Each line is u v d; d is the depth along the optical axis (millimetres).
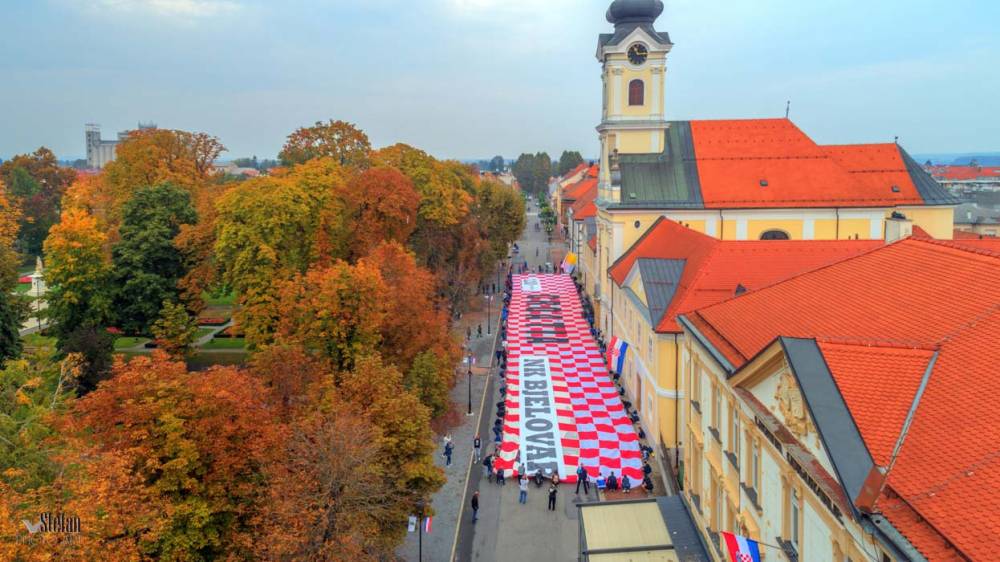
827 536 18078
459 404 59375
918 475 15320
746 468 25203
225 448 27672
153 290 62688
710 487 30328
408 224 73625
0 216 62219
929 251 24375
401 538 32656
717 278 45094
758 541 23672
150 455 25844
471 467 47625
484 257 98562
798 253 46500
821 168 75188
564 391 60625
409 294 51969
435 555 36875
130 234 64125
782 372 20766
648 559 30000
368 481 29203
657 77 75875
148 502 24969
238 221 57094
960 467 14922
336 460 28078
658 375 46125
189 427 26969
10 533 18609
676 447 43000
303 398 35719
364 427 30047
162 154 83562
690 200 73562
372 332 46438
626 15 76125
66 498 21719
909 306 21844
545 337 78500
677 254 56562
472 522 40375
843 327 22969
